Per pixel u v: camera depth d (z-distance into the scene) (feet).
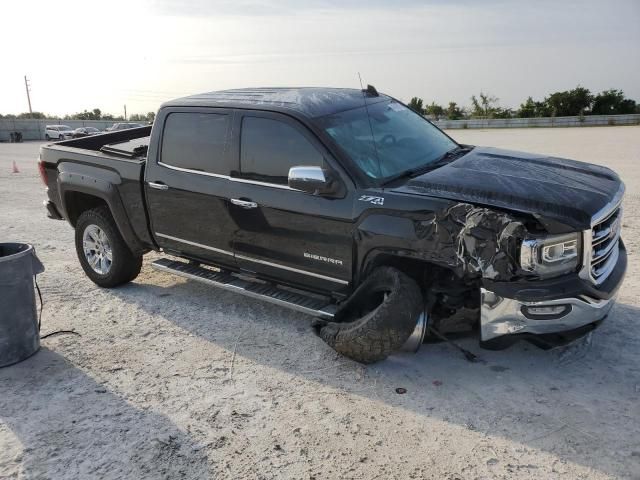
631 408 11.77
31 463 10.77
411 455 10.62
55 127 195.93
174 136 17.21
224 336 16.12
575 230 11.65
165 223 17.79
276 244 15.21
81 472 10.46
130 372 14.19
